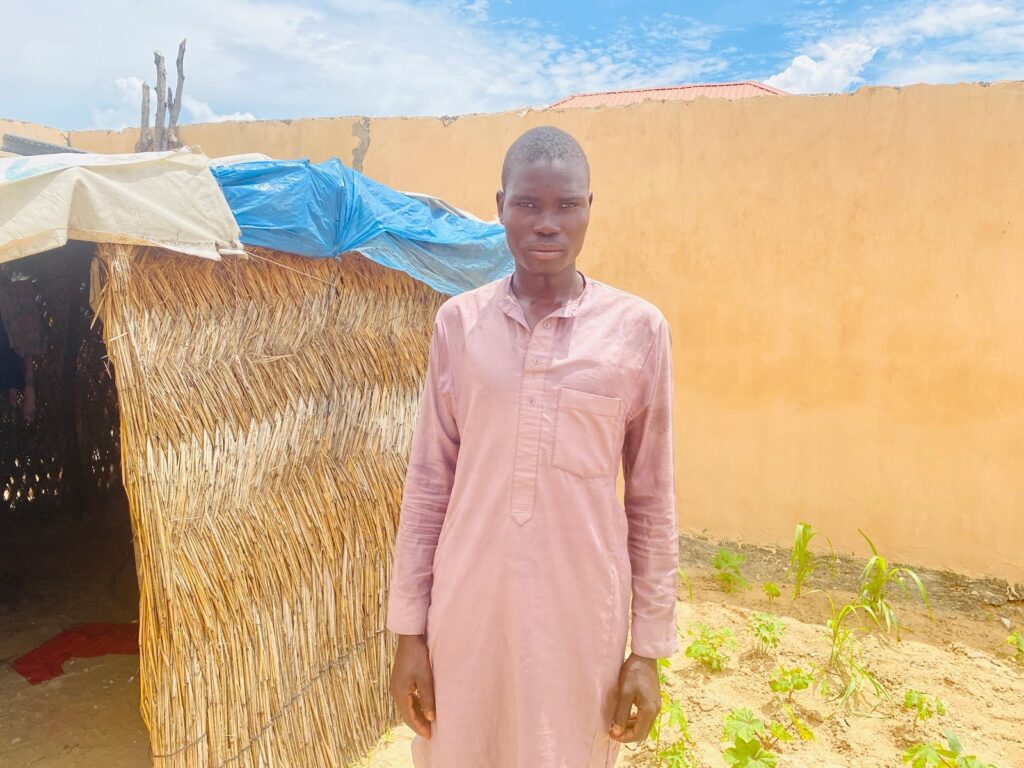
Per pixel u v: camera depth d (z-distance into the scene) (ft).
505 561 4.63
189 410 8.04
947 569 15.10
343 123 19.34
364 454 10.04
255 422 8.64
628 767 9.54
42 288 17.16
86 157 7.08
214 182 7.63
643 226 16.94
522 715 4.66
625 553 4.90
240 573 8.32
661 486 4.97
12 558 16.42
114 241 7.06
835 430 15.79
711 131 16.19
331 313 9.71
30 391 18.25
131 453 7.57
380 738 9.98
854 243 15.31
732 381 16.51
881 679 11.88
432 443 5.17
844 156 15.23
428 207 10.85
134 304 7.66
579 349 4.62
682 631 13.42
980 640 13.69
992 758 9.85
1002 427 14.57
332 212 8.92
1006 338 14.40
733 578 15.76
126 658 12.32
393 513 10.27
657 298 16.99
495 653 4.78
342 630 9.55
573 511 4.61
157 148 12.16
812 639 13.15
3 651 12.46
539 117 17.61
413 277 9.98
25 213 6.31
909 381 15.15
